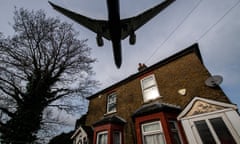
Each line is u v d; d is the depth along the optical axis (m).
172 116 6.78
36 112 9.36
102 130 8.67
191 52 8.61
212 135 5.56
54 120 10.08
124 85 11.68
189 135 6.05
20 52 11.34
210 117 5.86
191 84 7.46
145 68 11.26
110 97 12.41
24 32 11.59
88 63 14.34
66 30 13.58
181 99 7.43
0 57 10.36
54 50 12.81
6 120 8.80
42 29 12.20
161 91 8.66
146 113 7.29
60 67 12.75
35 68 11.41
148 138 6.91
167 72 9.15
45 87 10.95
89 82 13.71
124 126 9.02
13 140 7.95
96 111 12.44
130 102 10.03
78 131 11.63
